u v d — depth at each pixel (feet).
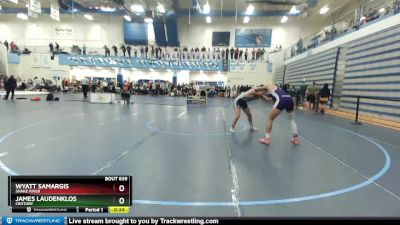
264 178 9.87
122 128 19.69
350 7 62.69
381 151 14.48
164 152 13.17
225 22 85.20
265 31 82.48
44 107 32.53
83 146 13.91
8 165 10.50
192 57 75.00
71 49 79.36
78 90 69.31
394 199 8.28
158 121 23.98
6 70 73.87
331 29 45.39
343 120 28.48
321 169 11.09
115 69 76.79
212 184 9.18
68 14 82.74
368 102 31.37
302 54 56.08
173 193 8.39
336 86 40.22
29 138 15.44
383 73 28.84
